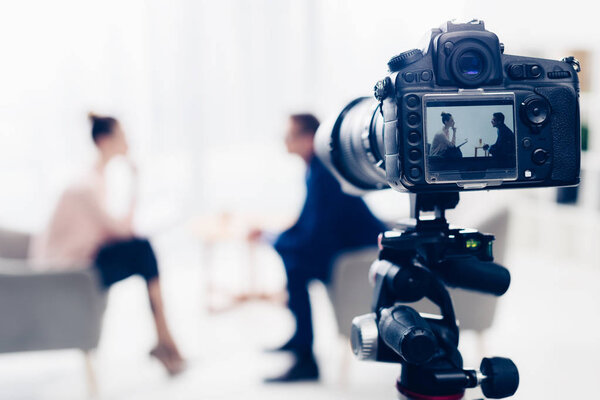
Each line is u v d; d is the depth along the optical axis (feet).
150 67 14.70
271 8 15.11
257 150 15.88
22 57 13.44
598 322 10.38
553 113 2.64
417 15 14.73
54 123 14.14
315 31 15.15
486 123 2.57
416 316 2.62
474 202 8.53
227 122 15.49
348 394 7.80
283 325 10.95
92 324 7.40
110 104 14.37
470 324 7.51
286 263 8.57
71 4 13.71
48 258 8.27
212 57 15.16
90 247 8.27
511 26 15.49
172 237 16.05
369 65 14.92
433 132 2.54
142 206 13.03
